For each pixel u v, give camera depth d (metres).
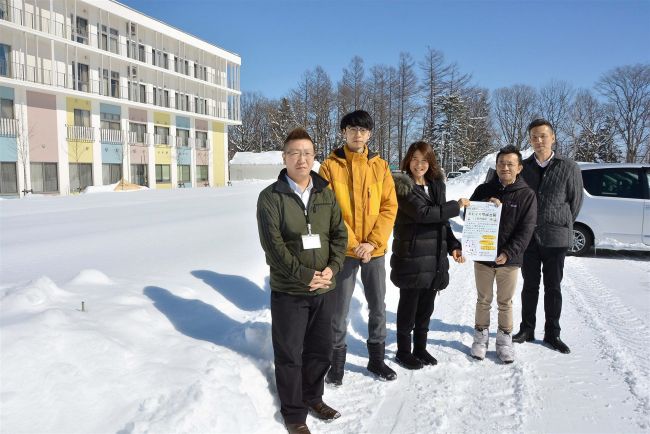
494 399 3.12
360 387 3.29
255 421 2.52
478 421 2.84
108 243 6.81
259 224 2.68
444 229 3.59
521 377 3.43
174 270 4.95
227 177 47.66
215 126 45.50
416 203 3.38
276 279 2.75
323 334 2.85
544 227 3.98
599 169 7.86
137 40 35.41
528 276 4.13
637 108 52.78
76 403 2.15
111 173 33.62
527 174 4.18
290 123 70.06
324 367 2.88
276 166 56.91
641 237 7.47
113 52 33.62
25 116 27.31
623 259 7.71
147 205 14.51
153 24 36.28
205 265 5.26
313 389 2.90
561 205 3.98
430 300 3.66
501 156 3.73
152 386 2.41
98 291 3.64
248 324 3.68
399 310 3.63
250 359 3.12
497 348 3.80
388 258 7.28
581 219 7.79
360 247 3.18
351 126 3.20
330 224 2.88
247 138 77.31
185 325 3.44
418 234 3.48
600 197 7.71
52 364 2.25
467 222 3.74
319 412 2.87
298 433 2.63
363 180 3.24
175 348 2.88
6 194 26.53
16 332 2.35
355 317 4.59
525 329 4.18
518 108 67.00
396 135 57.38
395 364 3.68
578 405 3.02
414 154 3.53
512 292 3.73
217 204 15.02
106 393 2.26
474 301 5.36
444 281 3.61
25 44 26.97
